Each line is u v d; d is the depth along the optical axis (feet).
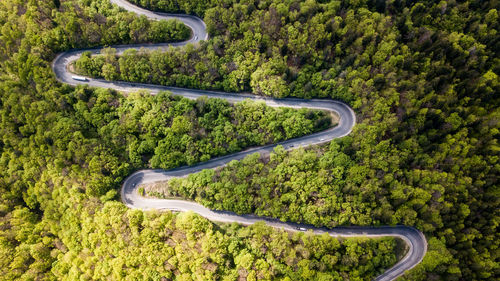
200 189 364.17
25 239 373.40
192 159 385.09
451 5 396.37
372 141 361.51
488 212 325.83
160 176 400.26
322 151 375.25
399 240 345.31
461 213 324.19
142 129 391.04
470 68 373.61
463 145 346.95
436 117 357.20
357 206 339.98
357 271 312.29
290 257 316.60
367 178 352.28
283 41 403.54
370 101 377.09
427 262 313.32
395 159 349.61
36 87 393.50
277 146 379.14
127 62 403.54
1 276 347.36
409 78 381.19
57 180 370.73
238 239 342.85
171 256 331.57
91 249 353.10
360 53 393.91
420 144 358.84
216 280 317.22
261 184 354.13
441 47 377.91
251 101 397.39
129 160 395.14
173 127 382.22
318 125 388.98
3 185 398.83
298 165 361.71
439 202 328.70
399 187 338.75
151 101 398.62
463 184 334.65
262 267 318.04
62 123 381.60
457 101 365.81
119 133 388.16
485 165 336.08
